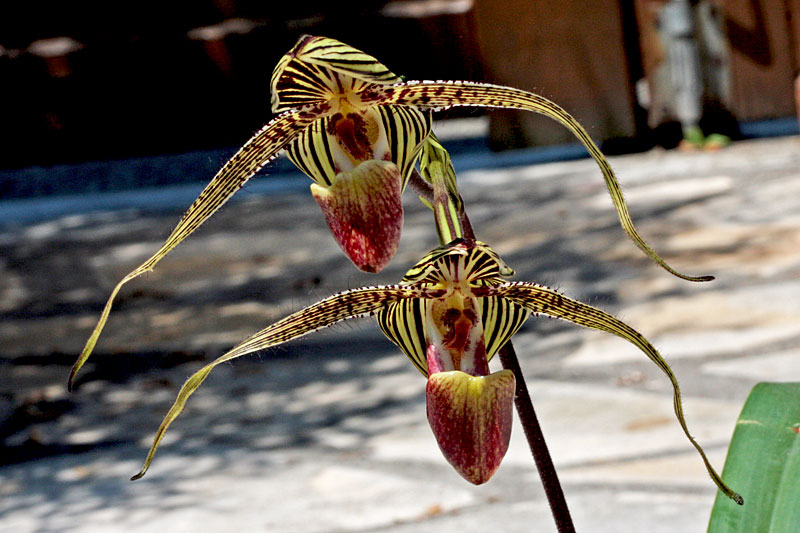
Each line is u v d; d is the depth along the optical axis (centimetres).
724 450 502
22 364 777
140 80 1488
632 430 544
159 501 533
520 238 908
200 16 1462
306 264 937
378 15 1391
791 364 581
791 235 802
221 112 1486
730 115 1121
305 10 1427
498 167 1188
